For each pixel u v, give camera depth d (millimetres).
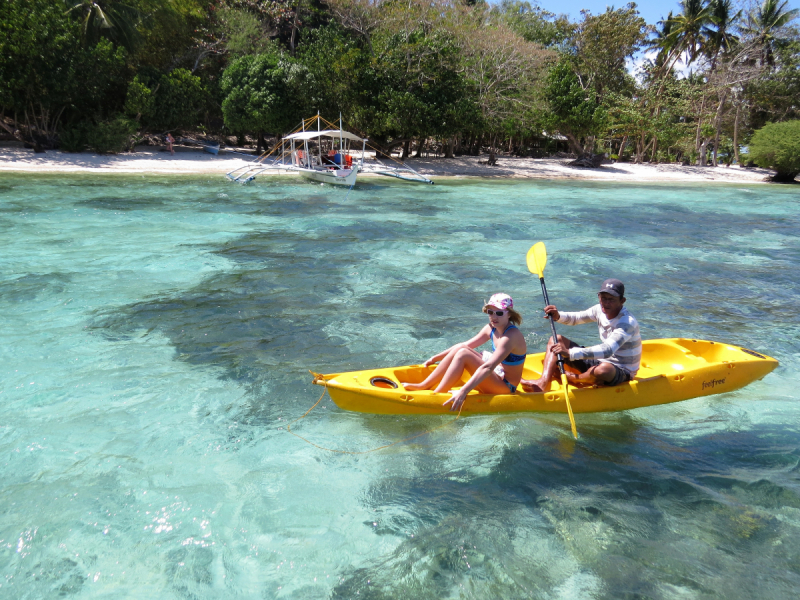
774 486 3832
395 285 8930
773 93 43656
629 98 46906
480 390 4586
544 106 37750
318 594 2834
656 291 9062
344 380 4500
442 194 23719
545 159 46094
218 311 7375
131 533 3234
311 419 4664
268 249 11266
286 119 33219
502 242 12859
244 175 25359
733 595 2854
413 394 4367
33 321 6738
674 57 47219
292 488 3711
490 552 3154
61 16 27016
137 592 2812
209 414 4691
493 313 4398
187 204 17125
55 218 13766
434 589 2875
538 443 4332
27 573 2914
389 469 3973
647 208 20859
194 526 3309
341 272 9633
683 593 2865
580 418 4727
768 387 5480
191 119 32531
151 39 34438
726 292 9070
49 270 9031
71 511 3398
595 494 3719
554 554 3150
